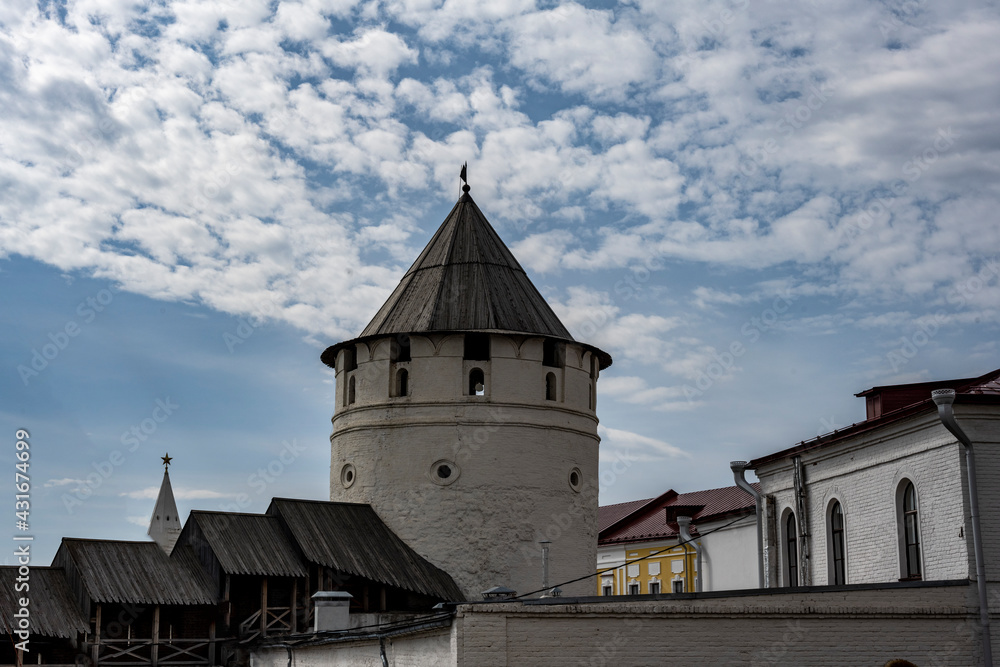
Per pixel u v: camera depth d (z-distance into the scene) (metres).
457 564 42.12
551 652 22.28
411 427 43.38
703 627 23.30
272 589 39.62
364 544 41.44
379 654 26.45
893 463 28.08
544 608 22.38
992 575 24.94
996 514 25.20
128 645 37.12
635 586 55.12
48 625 35.81
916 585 24.83
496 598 29.73
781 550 33.28
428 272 46.62
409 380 43.84
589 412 46.28
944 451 26.06
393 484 43.22
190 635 38.56
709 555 44.06
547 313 46.59
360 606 40.34
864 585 24.58
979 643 24.80
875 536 28.64
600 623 22.77
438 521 42.50
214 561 38.81
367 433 44.22
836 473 30.58
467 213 48.69
